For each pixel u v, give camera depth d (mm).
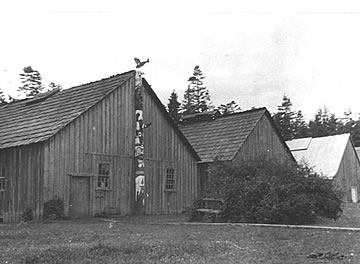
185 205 31141
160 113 30391
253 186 19953
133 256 10523
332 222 19766
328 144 58781
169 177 30406
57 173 24203
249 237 14477
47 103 29828
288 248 11891
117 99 27672
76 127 25344
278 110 89688
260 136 38969
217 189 21297
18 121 28547
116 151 27250
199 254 10875
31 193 24094
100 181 26250
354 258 10344
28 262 9852
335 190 21266
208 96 82500
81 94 28594
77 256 10398
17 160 25031
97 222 22312
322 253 10914
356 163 58969
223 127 39719
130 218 25047
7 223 23125
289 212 19078
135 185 27828
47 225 20469
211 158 35375
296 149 60125
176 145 31203
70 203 24578
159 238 14305
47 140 23859
